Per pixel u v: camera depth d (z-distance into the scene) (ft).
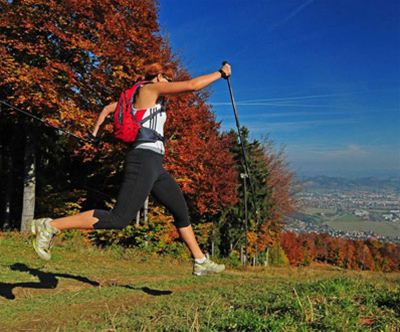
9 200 67.56
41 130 61.93
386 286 18.60
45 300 20.26
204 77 11.21
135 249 55.16
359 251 140.05
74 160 73.87
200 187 68.54
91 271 31.78
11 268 29.09
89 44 45.37
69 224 12.26
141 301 20.42
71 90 48.49
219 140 70.59
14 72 46.70
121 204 11.91
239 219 90.22
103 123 13.56
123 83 46.55
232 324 12.45
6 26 46.57
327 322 11.53
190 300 19.29
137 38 47.57
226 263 74.59
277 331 11.23
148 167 11.76
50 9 46.80
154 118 11.76
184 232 13.73
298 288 19.16
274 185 103.04
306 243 136.26
